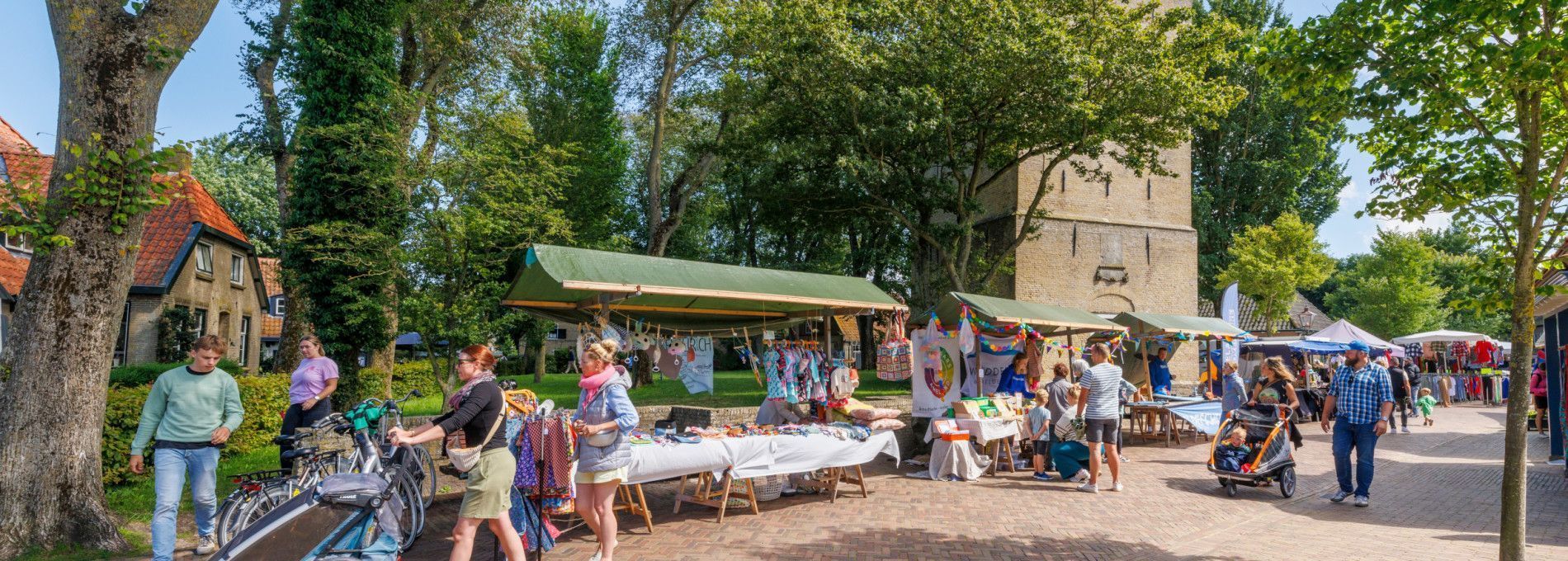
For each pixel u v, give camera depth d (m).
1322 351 21.97
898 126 15.58
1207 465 10.36
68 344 6.48
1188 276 23.11
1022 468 10.78
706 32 21.25
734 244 33.19
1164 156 23.38
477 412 4.94
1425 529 7.40
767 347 9.87
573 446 5.79
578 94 27.50
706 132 24.48
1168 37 21.94
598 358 5.82
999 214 22.08
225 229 22.80
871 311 10.52
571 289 7.99
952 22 15.80
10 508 6.28
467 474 5.17
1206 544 6.75
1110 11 16.77
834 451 8.31
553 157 13.86
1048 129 16.67
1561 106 5.57
